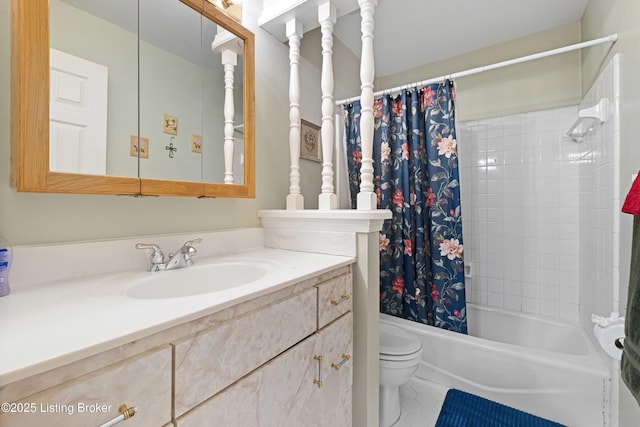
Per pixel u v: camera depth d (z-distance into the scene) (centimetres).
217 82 116
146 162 94
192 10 108
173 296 88
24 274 71
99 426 42
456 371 161
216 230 120
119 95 87
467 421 136
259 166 140
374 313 119
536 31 198
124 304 59
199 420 55
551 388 136
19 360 37
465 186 226
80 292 67
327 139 129
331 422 96
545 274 200
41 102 70
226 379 61
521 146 206
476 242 222
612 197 132
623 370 71
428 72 241
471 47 218
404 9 176
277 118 151
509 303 211
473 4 173
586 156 177
